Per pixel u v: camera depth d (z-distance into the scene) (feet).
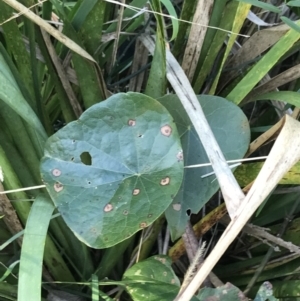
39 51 1.13
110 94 1.19
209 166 1.00
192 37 1.07
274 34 1.12
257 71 1.03
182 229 1.00
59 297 1.13
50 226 1.15
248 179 1.08
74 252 1.20
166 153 0.91
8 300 1.03
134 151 0.90
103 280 1.09
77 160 0.88
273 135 0.99
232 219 0.77
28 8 0.90
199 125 0.93
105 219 0.89
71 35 1.00
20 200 1.00
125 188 0.90
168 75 1.00
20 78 1.00
